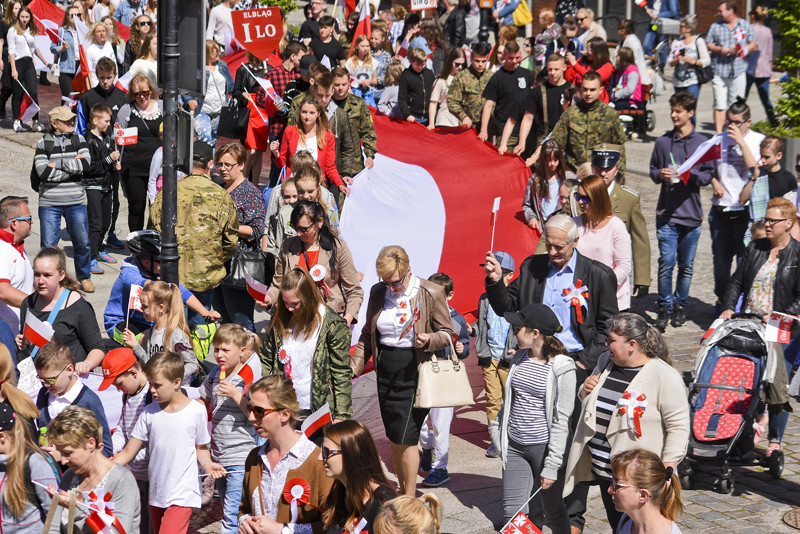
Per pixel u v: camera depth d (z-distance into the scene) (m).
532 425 10.87
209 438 10.68
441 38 30.33
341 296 13.18
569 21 31.61
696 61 29.59
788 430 15.46
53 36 30.55
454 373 11.93
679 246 18.91
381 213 17.67
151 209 15.06
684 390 9.99
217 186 14.93
